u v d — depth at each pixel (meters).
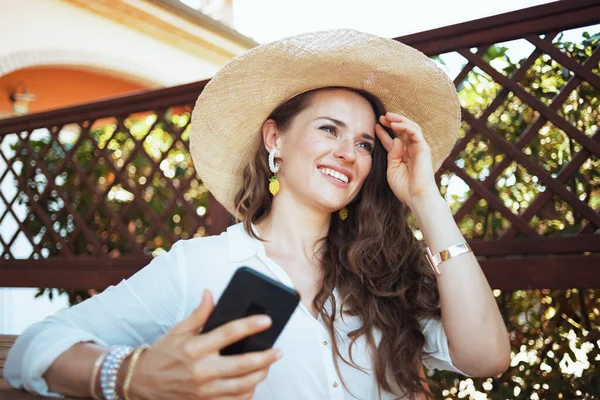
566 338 2.40
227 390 0.86
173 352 0.88
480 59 2.49
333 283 1.52
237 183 1.93
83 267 3.84
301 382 1.36
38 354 1.08
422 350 1.51
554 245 2.32
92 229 4.45
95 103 3.74
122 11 5.72
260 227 1.65
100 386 1.01
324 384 1.37
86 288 3.77
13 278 4.07
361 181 1.60
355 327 1.50
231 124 1.77
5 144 5.34
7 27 5.02
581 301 2.41
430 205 1.46
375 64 1.63
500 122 2.62
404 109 1.81
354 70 1.64
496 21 2.42
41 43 5.25
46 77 6.30
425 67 1.67
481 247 2.47
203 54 6.73
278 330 0.89
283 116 1.66
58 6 5.40
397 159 1.60
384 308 1.53
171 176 4.52
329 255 1.60
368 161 1.61
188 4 6.42
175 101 3.45
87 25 5.61
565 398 2.31
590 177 2.46
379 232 1.68
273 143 1.69
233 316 0.89
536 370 2.43
